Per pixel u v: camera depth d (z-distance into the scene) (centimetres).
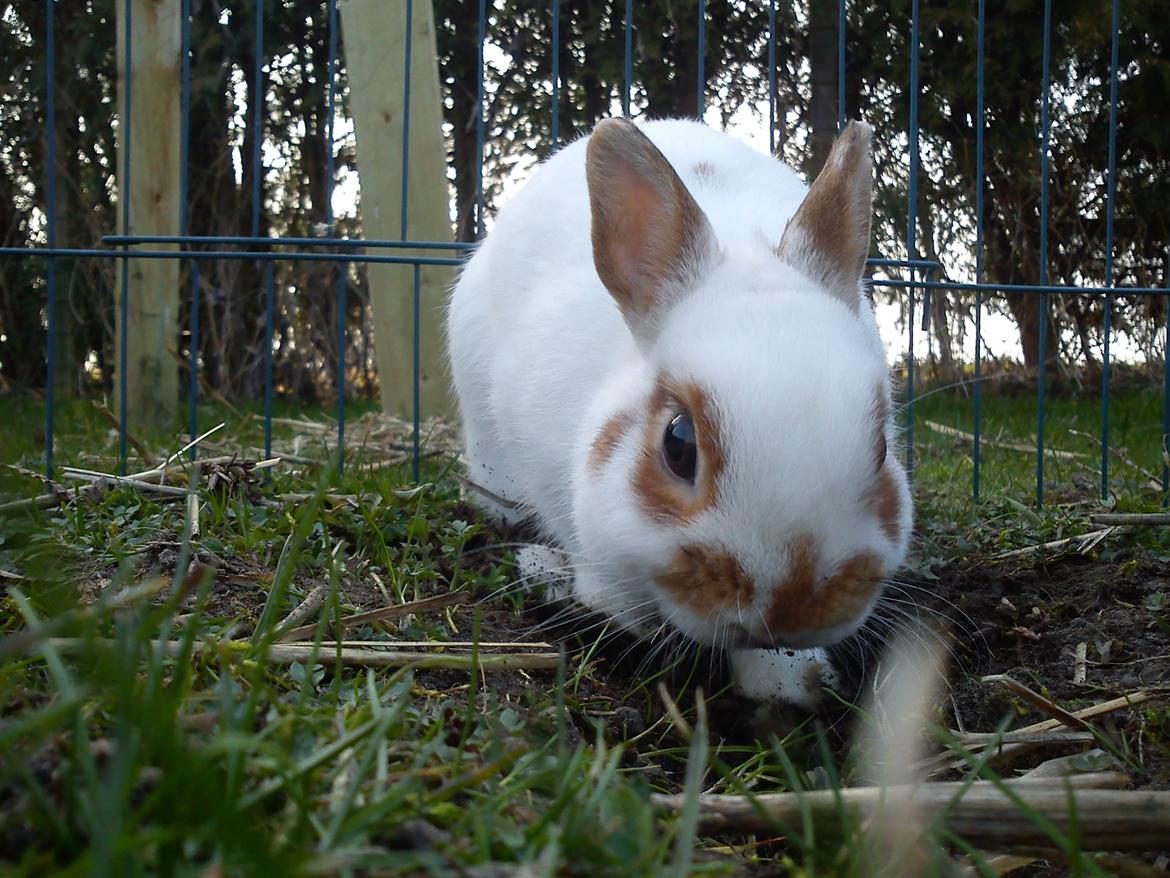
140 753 14
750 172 38
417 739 19
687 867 14
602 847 15
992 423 70
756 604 23
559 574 33
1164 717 24
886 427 27
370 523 35
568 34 86
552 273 35
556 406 32
